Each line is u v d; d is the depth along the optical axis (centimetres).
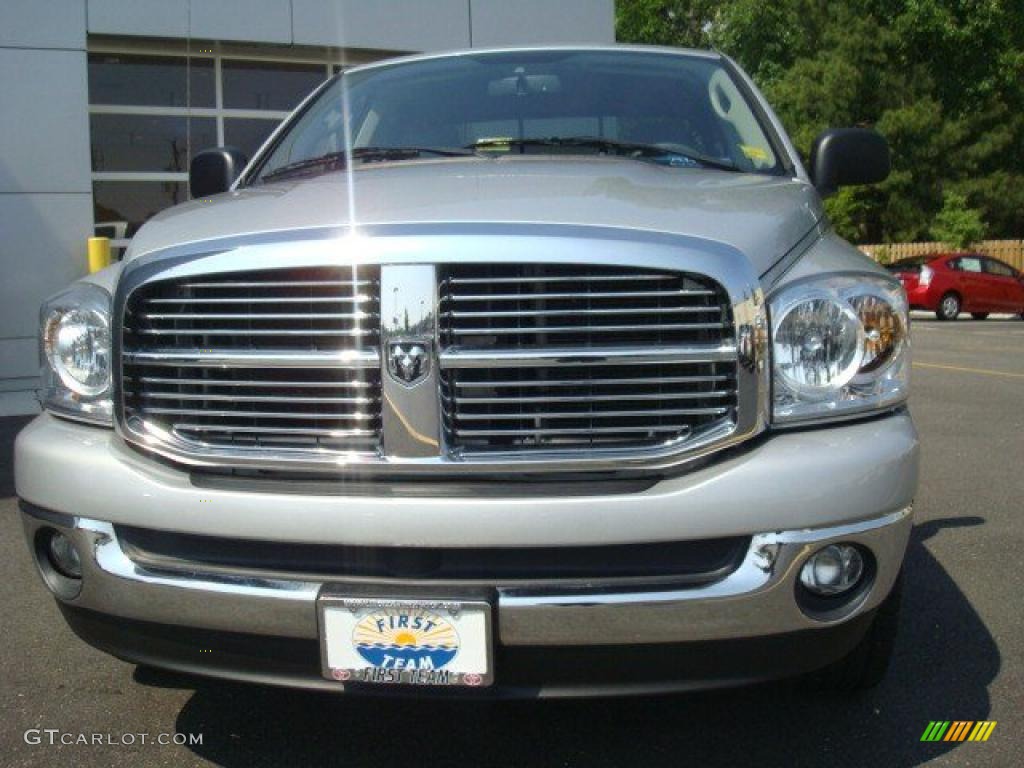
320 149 376
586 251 229
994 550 463
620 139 358
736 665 237
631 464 229
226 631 241
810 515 230
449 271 230
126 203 1054
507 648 231
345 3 1056
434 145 362
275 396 239
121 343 248
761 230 249
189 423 245
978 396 966
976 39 3145
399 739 291
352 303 234
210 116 1076
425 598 226
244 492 236
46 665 344
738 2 3522
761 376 232
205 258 240
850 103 3155
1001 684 323
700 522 226
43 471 258
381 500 228
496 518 225
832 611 241
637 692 235
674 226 240
